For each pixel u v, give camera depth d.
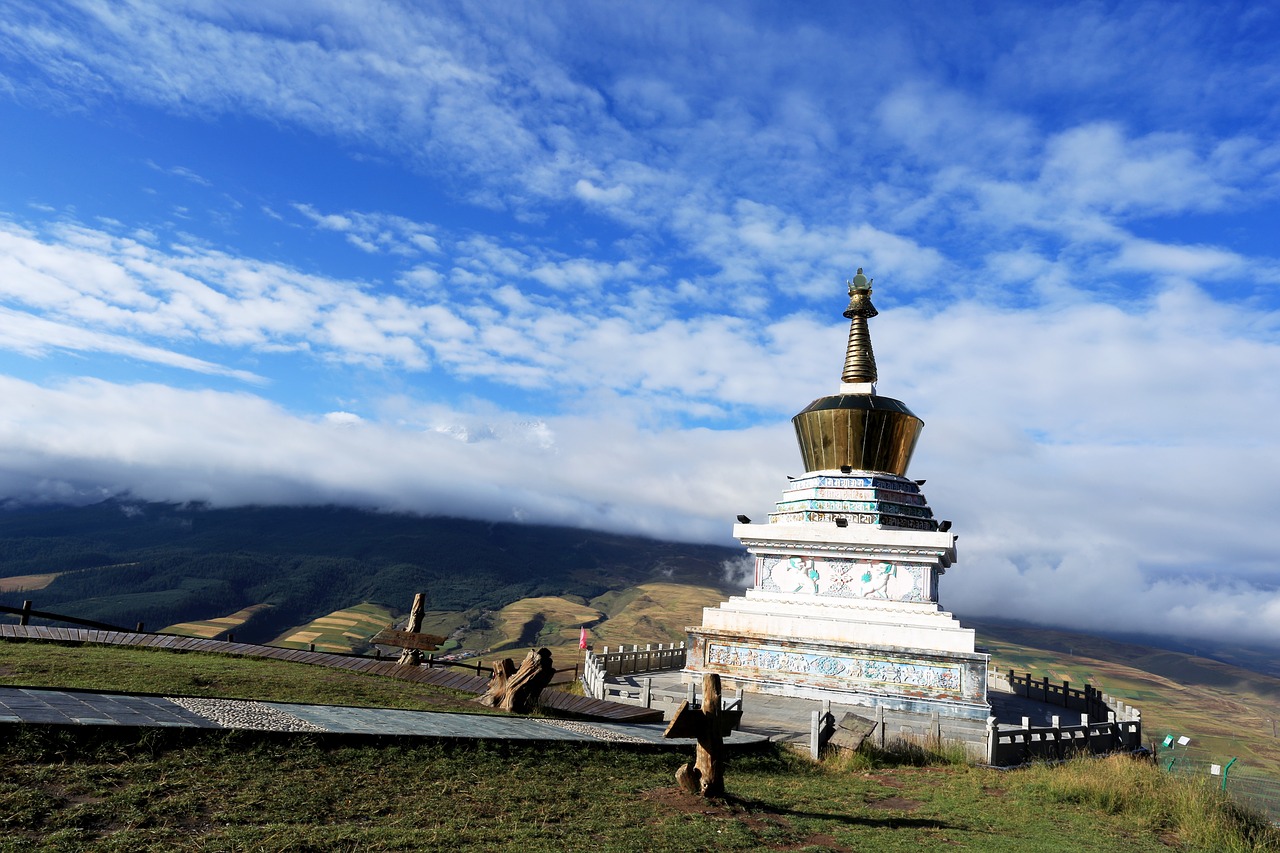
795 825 16.27
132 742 14.09
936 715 26.69
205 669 25.20
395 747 16.58
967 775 24.08
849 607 39.75
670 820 15.25
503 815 14.29
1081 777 23.28
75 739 13.60
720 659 39.94
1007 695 47.41
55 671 21.92
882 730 26.38
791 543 41.28
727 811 16.28
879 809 19.34
